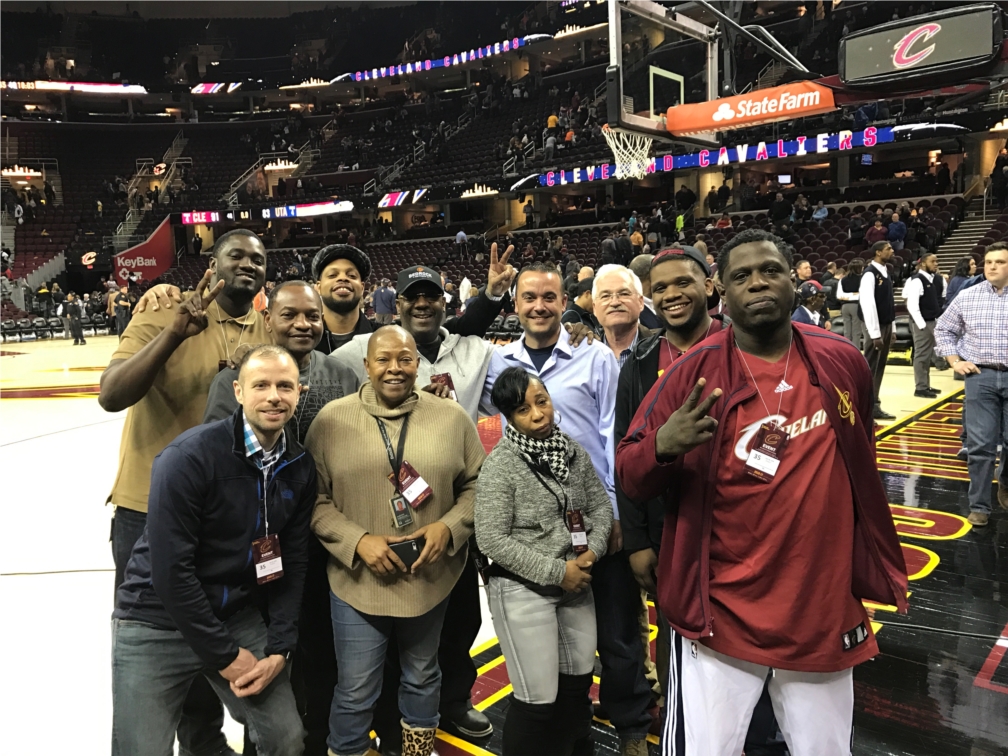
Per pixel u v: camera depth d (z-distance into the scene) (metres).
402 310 2.42
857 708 2.42
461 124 28.23
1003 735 2.25
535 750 1.96
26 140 30.17
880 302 6.32
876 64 5.88
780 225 15.12
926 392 7.59
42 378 11.98
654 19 6.60
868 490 1.54
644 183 22.03
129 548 2.19
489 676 2.69
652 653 2.79
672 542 1.66
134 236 27.52
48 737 2.30
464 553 2.17
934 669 2.66
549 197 23.61
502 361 2.49
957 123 13.66
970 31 5.45
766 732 1.88
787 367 1.57
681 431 1.47
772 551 1.50
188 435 1.77
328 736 2.18
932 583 3.40
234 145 32.88
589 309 3.58
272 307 2.15
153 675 1.77
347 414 2.06
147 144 32.28
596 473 2.15
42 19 33.97
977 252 12.91
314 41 36.31
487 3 32.25
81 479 5.61
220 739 2.26
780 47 7.38
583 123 22.77
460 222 24.70
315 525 2.00
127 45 35.53
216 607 1.79
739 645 1.54
